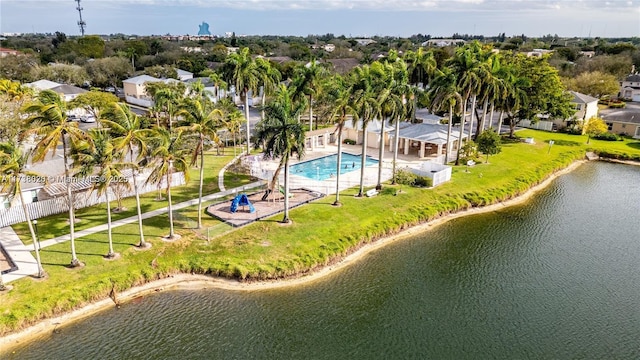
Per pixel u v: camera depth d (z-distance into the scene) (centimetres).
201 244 3775
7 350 2698
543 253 4103
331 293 3384
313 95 6962
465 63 5841
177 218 4244
